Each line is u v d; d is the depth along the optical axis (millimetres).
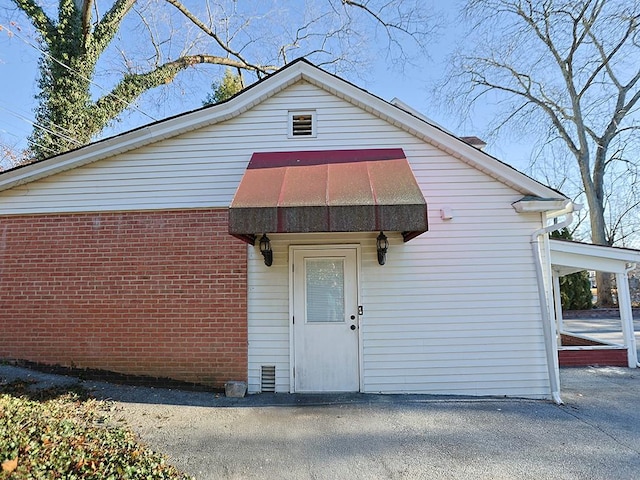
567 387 9164
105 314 8562
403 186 7156
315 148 8844
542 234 8477
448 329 8273
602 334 18453
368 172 7723
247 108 8977
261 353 8336
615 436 6070
